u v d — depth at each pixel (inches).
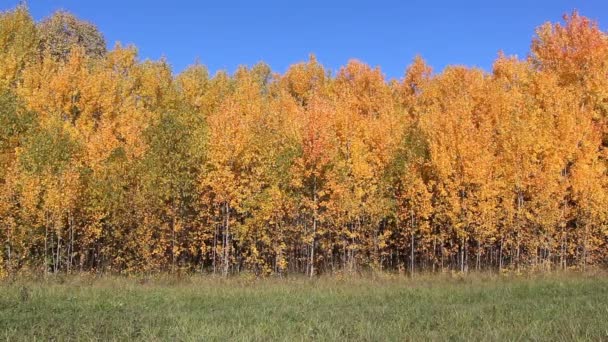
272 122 1302.9
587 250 1202.0
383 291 807.1
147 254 1111.6
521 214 1129.4
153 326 477.1
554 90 1236.5
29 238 1088.2
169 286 904.3
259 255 1218.6
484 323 458.0
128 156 1182.3
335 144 1182.9
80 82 1375.5
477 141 1126.4
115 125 1342.3
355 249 1274.6
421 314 536.1
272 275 1164.5
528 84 1333.7
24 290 693.9
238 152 1111.0
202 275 1131.3
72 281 949.2
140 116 1387.8
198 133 1170.6
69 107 1352.1
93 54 2003.0
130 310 599.8
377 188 1218.6
